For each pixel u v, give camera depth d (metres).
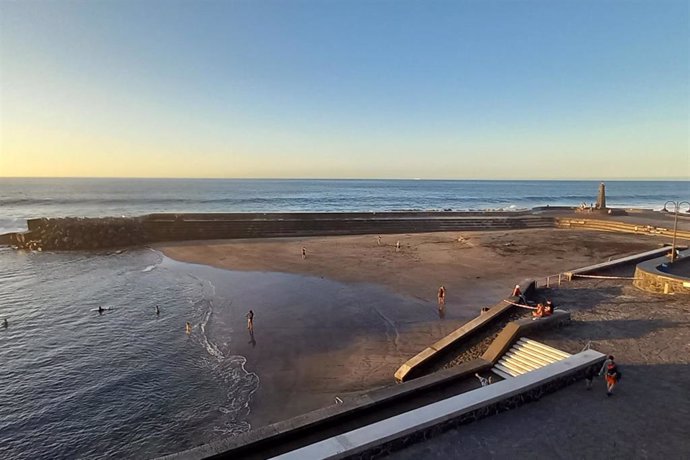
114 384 13.70
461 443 7.22
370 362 14.34
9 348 16.64
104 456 10.39
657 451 7.11
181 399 12.70
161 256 33.91
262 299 21.47
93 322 19.33
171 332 17.84
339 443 6.54
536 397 8.82
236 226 42.41
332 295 21.73
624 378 10.00
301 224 43.59
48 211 71.31
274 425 8.81
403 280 24.09
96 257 34.47
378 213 47.94
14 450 10.66
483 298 20.56
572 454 6.98
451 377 11.16
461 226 45.19
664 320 14.14
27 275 28.55
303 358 14.86
